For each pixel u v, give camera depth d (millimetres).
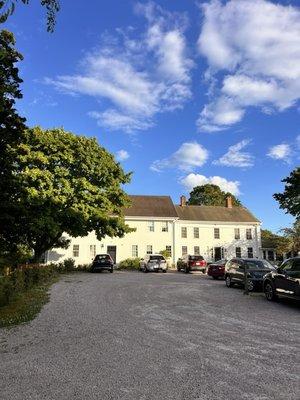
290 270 14000
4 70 12125
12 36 12094
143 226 50344
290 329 9406
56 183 30469
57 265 34844
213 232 53156
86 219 31641
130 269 43375
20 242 15938
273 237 57906
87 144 33375
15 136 13297
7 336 8906
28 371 6270
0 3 7383
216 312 11984
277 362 6633
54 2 7719
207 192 80438
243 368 6305
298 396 5125
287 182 33344
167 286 20406
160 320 10562
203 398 5066
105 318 10891
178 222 51875
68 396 5180
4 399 5098
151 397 5117
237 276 19734
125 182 36562
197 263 37000
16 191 14422
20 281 16188
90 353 7297
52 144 30766
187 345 7824
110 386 5535
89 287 19594
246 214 56625
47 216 26172
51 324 10148
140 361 6738
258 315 11500
